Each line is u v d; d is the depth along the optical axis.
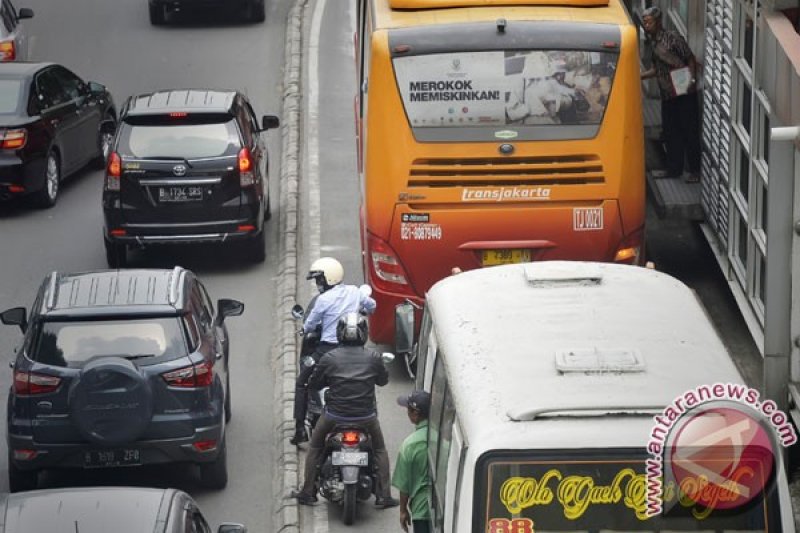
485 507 20.47
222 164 48.44
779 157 31.09
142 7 82.44
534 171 38.09
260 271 50.31
